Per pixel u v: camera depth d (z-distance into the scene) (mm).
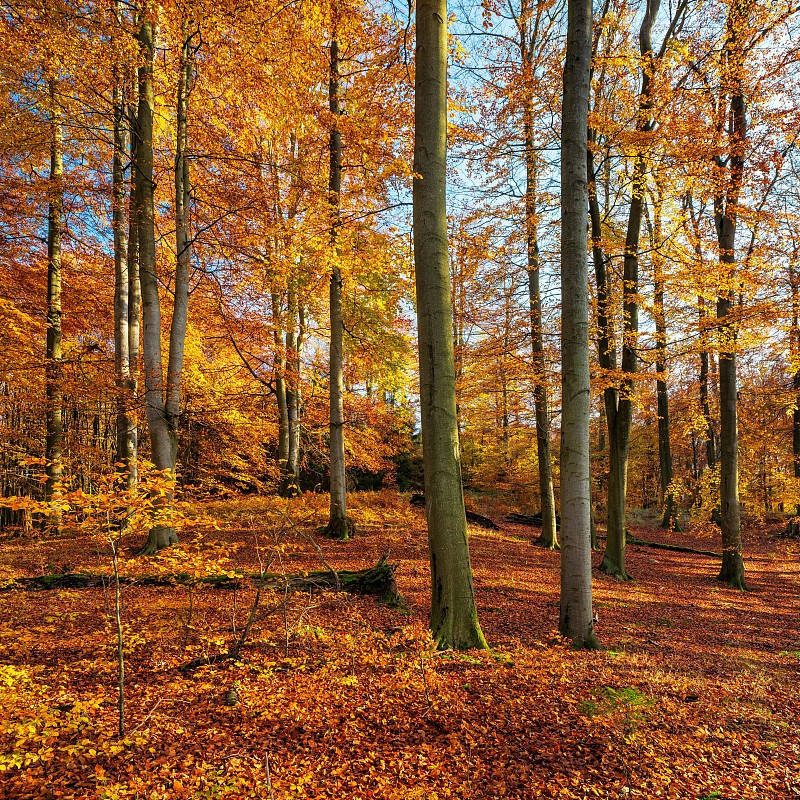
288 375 15203
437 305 5328
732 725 4145
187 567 4156
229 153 10352
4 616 5613
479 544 13430
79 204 11914
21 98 9430
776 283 11867
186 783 2869
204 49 9250
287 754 3287
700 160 9969
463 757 3375
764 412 18297
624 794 3104
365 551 10258
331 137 11727
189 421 14523
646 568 13250
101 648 4797
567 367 5914
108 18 8516
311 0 8953
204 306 14492
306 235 9922
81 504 3344
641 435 27844
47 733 2754
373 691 4238
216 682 4227
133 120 9594
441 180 5477
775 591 11336
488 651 5070
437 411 5273
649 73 10211
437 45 5473
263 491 15828
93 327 15906
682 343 11844
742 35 10117
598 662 5250
